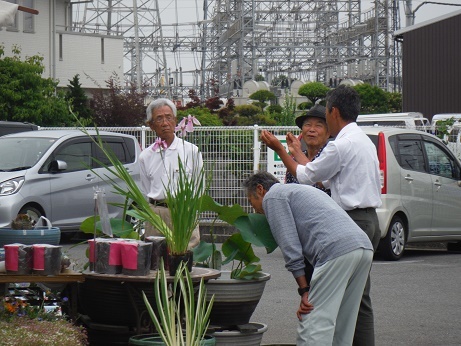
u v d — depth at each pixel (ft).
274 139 23.97
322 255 20.47
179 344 18.94
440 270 47.29
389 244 50.85
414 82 139.95
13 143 58.95
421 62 138.51
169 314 18.93
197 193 21.66
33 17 151.94
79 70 165.78
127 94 142.51
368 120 104.53
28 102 120.16
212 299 19.65
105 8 247.29
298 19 259.19
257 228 23.34
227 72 263.29
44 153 57.77
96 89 168.14
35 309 21.86
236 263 40.81
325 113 24.58
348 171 23.35
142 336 21.25
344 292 20.74
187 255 21.57
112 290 21.80
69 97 132.57
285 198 20.99
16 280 20.93
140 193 21.86
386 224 50.19
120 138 62.49
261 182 23.26
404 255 54.85
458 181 54.60
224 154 64.44
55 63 156.76
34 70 121.80
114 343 22.84
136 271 21.11
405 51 141.69
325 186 24.63
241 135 64.75
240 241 23.93
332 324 20.43
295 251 20.62
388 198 50.31
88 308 22.79
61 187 57.62
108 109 137.39
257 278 23.31
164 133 27.61
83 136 60.34
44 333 19.71
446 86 133.28
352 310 21.09
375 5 244.42
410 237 52.08
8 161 57.62
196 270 22.66
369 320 23.29
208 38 297.94
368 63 253.24
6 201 54.60
